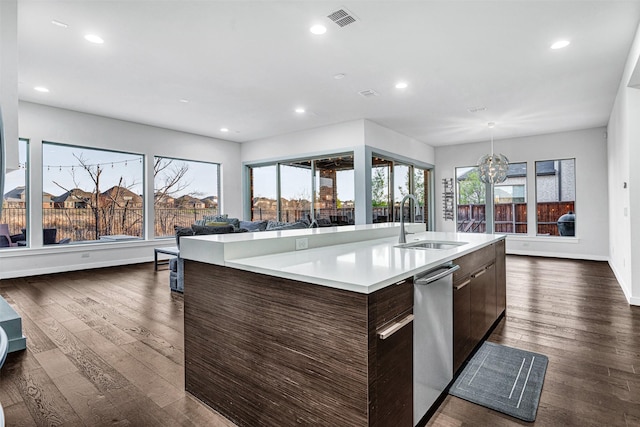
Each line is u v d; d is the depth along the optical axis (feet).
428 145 27.86
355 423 4.33
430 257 6.31
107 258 20.22
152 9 9.15
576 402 6.32
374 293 4.33
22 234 17.54
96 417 5.93
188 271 6.70
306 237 7.51
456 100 16.74
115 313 11.50
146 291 14.47
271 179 25.82
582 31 10.28
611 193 19.39
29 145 17.39
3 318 8.58
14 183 17.29
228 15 9.45
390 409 4.71
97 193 20.20
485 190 26.63
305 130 23.00
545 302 12.70
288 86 14.89
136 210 21.80
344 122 20.92
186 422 5.81
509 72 13.26
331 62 12.46
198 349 6.47
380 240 9.55
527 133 23.76
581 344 8.89
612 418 5.84
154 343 9.00
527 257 23.62
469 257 7.75
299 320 4.90
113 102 17.11
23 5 8.87
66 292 14.29
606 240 21.80
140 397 6.53
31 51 11.48
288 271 5.01
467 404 6.32
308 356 4.80
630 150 12.42
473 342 8.00
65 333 9.71
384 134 21.99
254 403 5.49
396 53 11.71
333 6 9.05
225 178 26.30
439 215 28.68
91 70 13.10
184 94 15.89
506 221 25.91
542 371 7.48
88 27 10.02
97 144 19.54
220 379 6.03
